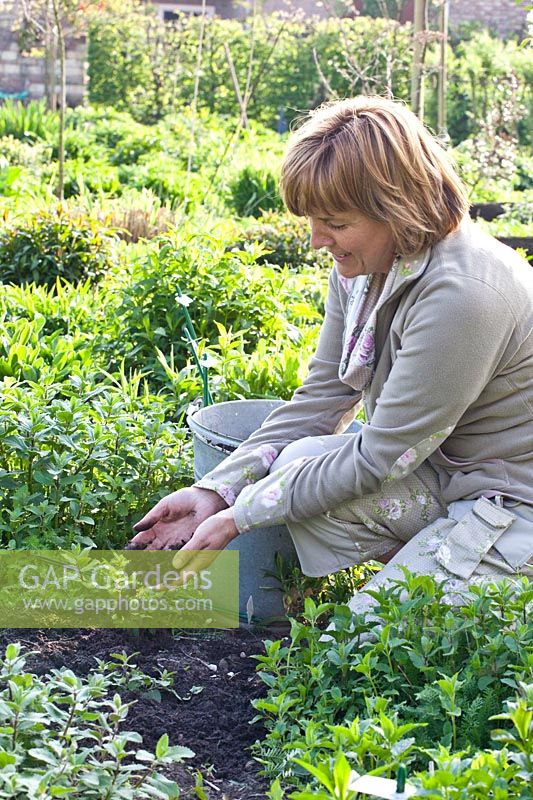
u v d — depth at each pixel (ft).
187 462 11.75
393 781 5.93
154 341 17.12
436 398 8.66
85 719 7.23
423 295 8.72
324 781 5.79
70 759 6.67
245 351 17.65
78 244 23.63
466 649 8.20
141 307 17.51
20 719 6.80
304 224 28.91
